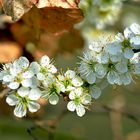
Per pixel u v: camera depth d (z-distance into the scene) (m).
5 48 0.48
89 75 0.32
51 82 0.32
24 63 0.33
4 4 0.36
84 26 0.50
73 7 0.36
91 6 0.47
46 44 0.48
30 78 0.32
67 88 0.32
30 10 0.40
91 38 0.50
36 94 0.32
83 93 0.32
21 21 0.47
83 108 0.32
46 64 0.32
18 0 0.36
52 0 0.36
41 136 0.50
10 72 0.32
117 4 0.49
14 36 0.48
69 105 0.32
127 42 0.32
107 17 0.49
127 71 0.32
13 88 0.32
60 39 0.49
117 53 0.32
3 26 0.48
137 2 0.51
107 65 0.32
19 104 0.32
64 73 0.33
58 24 0.40
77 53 0.51
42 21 0.40
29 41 0.48
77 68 0.33
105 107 0.47
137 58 0.32
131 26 0.32
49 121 0.46
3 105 0.51
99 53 0.32
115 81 0.32
